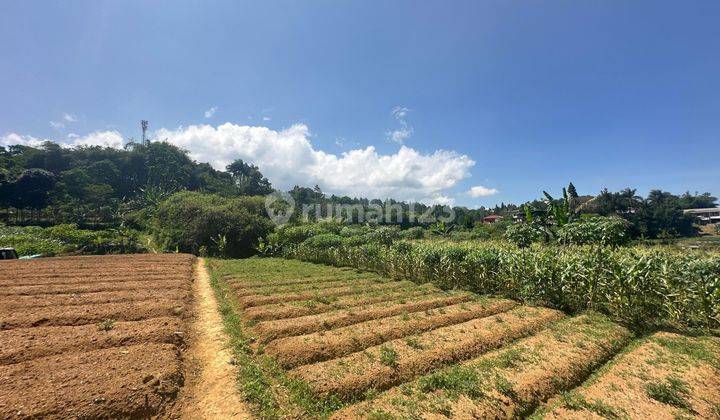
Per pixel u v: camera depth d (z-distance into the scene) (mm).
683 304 8445
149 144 88688
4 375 5145
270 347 7121
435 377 5605
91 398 4633
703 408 4918
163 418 4730
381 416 4641
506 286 11648
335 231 35125
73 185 64750
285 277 15703
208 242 30922
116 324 7832
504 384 5359
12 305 9359
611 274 9305
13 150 78812
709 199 97125
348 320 8688
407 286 13742
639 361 6402
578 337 7457
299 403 5094
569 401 5105
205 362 6586
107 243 31844
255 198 40688
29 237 32406
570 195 31125
